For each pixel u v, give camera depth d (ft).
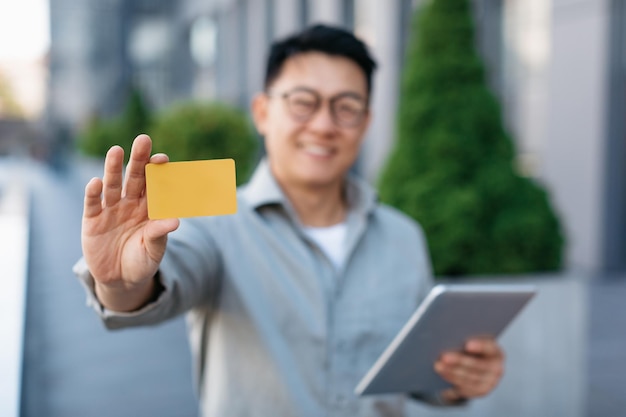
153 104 105.29
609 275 21.26
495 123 17.97
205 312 4.68
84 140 85.25
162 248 3.43
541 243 17.35
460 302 4.07
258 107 5.37
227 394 4.47
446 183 17.31
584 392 11.61
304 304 4.58
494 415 10.92
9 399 5.16
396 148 18.38
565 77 23.52
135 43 113.50
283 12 50.16
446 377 4.54
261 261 4.58
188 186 3.36
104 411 11.91
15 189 63.41
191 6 82.79
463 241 16.72
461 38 18.12
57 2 165.07
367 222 5.14
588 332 14.60
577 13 22.85
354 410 4.60
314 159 4.89
